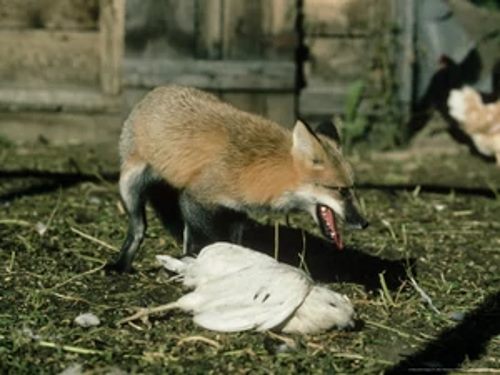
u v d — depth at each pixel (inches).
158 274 311.1
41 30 485.4
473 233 369.4
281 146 300.7
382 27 482.0
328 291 273.3
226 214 311.9
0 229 350.9
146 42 474.3
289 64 475.8
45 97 482.3
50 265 316.5
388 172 452.1
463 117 472.7
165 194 328.2
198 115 308.0
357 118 482.6
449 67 486.0
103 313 281.3
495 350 271.7
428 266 332.2
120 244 338.3
